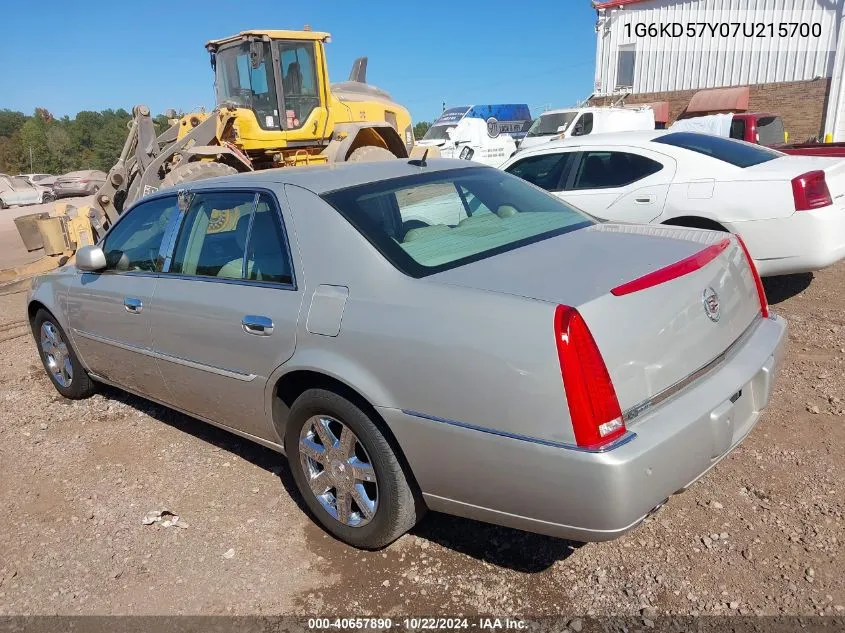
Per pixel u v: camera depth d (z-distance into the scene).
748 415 2.84
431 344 2.57
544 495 2.39
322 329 2.92
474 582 2.87
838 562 2.80
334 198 3.19
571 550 3.01
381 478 2.87
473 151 18.61
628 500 2.28
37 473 4.05
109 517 3.55
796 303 6.20
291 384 3.27
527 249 3.00
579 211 3.77
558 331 2.31
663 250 2.89
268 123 10.55
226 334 3.38
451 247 3.04
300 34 10.50
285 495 3.64
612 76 24.62
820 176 5.56
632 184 6.30
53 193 29.31
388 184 3.40
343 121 11.39
